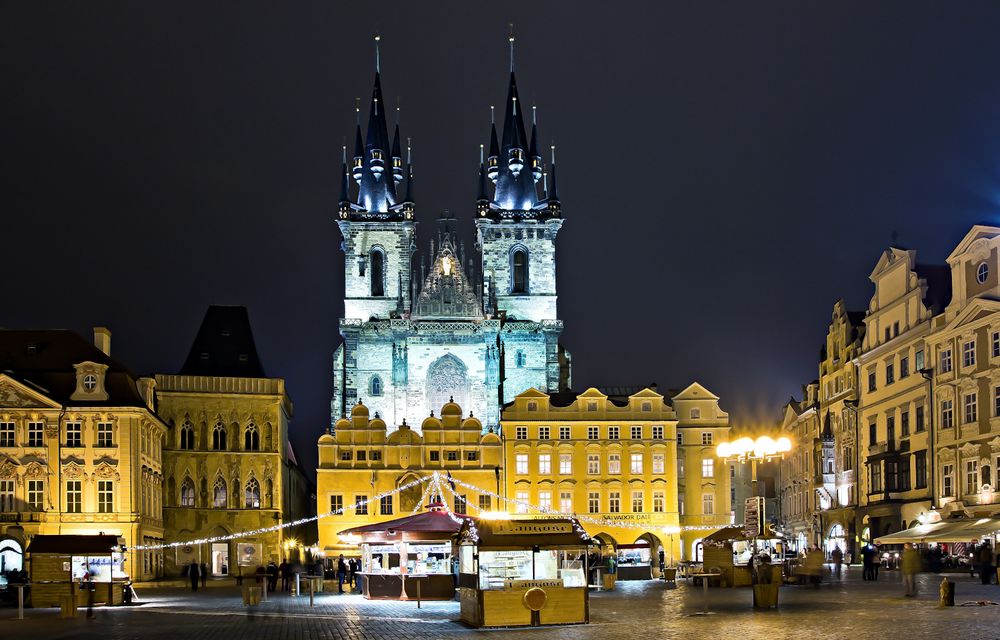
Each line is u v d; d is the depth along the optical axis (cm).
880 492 10400
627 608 5241
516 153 16800
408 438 12388
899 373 10138
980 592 5634
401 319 15000
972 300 8725
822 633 3744
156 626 4950
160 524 11275
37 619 5556
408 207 16000
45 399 9969
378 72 17150
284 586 8831
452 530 6856
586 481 12269
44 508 9900
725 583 7175
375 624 4844
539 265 16100
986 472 8481
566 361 16850
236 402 12375
